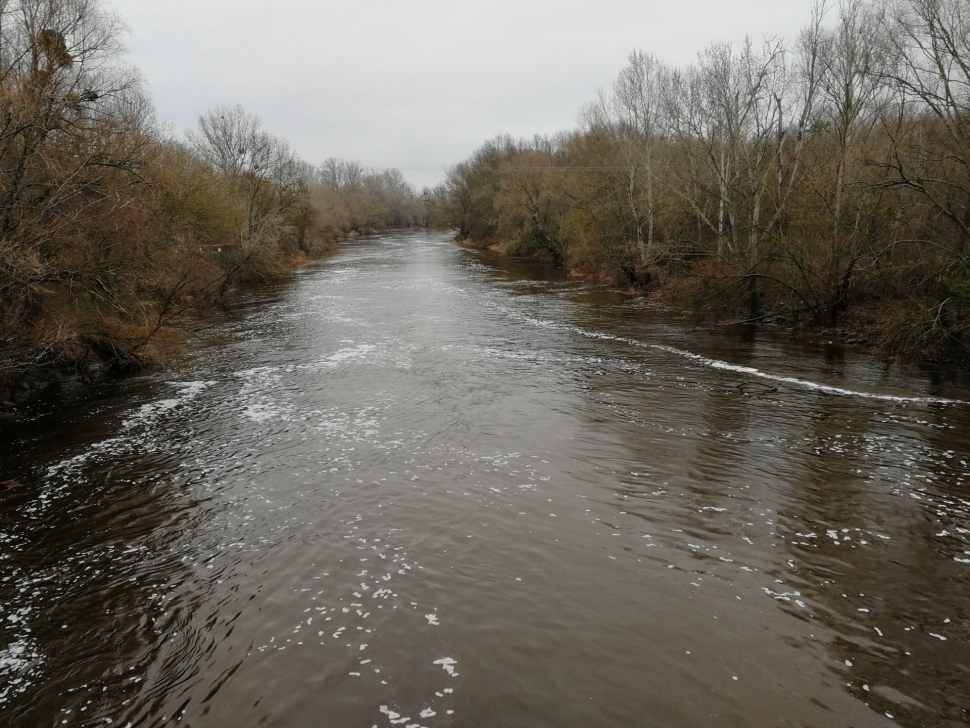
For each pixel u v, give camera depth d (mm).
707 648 8266
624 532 11219
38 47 20172
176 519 11938
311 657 8211
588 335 28453
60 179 18094
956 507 11969
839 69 26672
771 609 9047
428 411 17844
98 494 13023
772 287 30500
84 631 8852
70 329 19094
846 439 15406
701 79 34500
